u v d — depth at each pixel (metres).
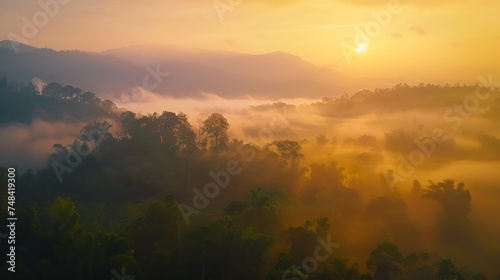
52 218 76.56
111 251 73.31
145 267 72.12
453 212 103.12
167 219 80.31
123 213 99.50
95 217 94.94
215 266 72.12
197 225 86.00
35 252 74.38
